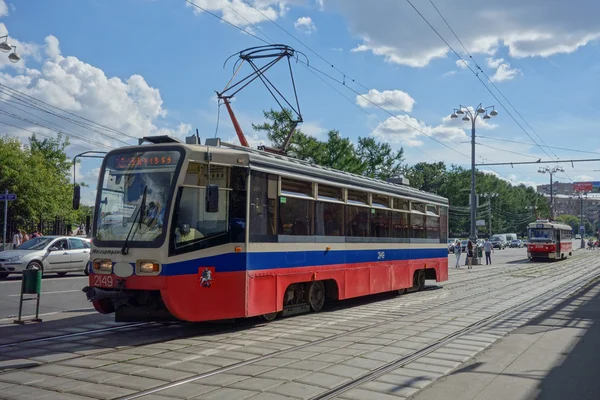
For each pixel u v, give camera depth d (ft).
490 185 354.54
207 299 31.76
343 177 44.88
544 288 67.92
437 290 63.05
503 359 27.73
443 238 66.23
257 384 21.88
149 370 23.77
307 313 42.11
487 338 32.91
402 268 55.01
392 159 185.47
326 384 22.04
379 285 50.19
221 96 51.19
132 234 31.32
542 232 145.18
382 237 51.13
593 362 27.17
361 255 47.26
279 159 37.63
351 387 21.86
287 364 25.25
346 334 33.24
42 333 32.27
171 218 30.73
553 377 24.27
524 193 440.45
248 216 34.06
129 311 31.83
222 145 34.91
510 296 57.82
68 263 69.36
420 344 30.45
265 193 35.73
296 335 32.58
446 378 23.89
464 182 314.14
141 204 31.71
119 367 24.26
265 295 35.32
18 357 25.98
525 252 220.43
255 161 34.83
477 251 125.59
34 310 41.93
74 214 121.60
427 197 61.93
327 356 27.04
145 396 20.17
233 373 23.50
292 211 38.40
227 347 28.76
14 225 106.93
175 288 30.45
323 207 42.14
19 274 72.33
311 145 128.47
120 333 32.58
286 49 50.96
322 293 43.21
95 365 24.54
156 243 30.55
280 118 124.77
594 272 99.50
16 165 109.50
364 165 149.07
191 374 23.20
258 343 29.99
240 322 36.99
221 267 32.50
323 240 41.86
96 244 32.19
